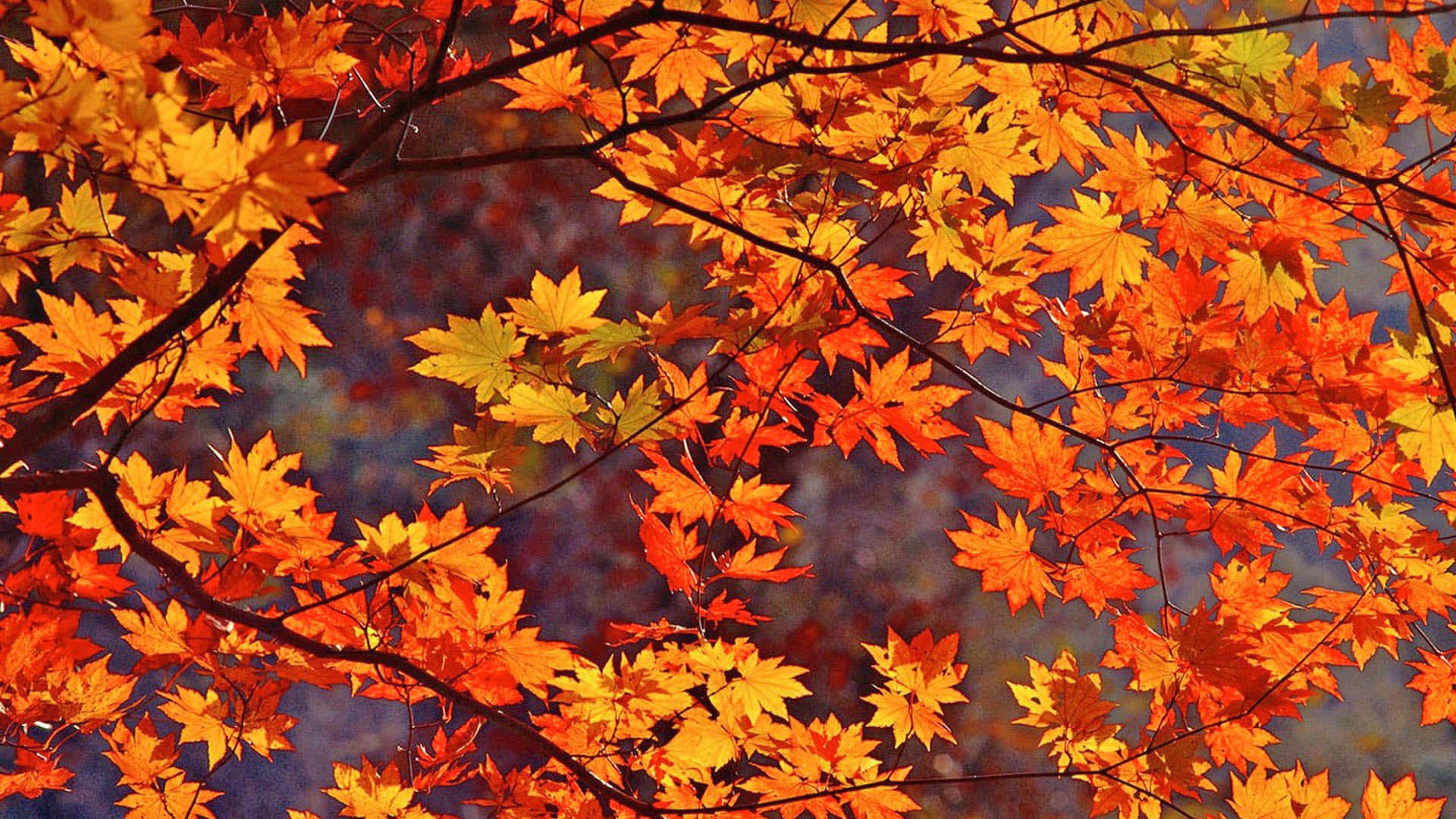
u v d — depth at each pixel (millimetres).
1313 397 5512
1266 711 5543
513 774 5602
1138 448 5621
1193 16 5652
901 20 8703
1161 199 5531
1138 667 5586
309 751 11797
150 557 5371
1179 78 5441
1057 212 5543
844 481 12258
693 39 5473
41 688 5465
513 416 5465
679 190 5523
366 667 5539
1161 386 5594
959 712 12430
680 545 5559
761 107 5520
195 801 5531
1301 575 13188
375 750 11828
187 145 5156
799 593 11797
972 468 12508
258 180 5156
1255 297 5527
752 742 5582
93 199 5348
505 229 11500
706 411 5516
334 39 5398
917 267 11094
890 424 5566
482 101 10086
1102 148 5531
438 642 5531
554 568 11492
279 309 5383
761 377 5547
